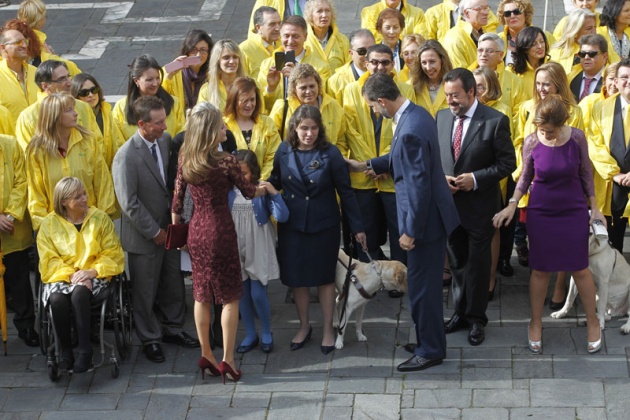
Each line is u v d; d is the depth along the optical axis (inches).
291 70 320.5
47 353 286.5
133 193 288.2
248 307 299.9
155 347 298.0
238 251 278.8
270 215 295.4
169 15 596.7
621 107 313.1
